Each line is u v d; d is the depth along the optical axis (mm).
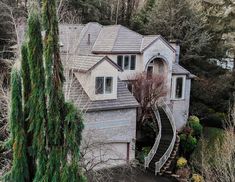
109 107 24797
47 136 9430
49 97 9242
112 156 25094
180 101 33781
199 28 40719
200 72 40625
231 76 38031
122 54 30844
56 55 9211
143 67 31797
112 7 47031
